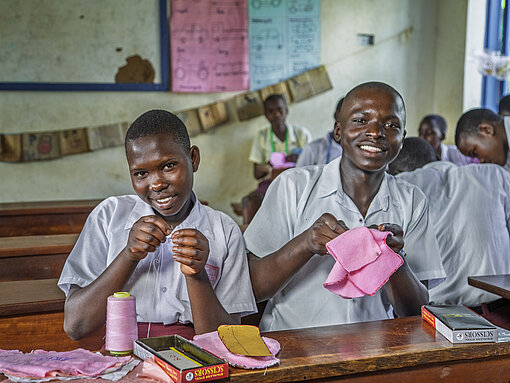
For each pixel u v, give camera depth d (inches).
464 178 89.4
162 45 200.1
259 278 59.9
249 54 207.0
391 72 219.3
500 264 88.0
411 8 217.9
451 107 211.6
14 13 190.1
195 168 57.9
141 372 43.5
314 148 171.5
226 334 47.1
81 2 194.1
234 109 207.5
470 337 49.3
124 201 61.4
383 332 52.4
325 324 62.5
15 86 191.2
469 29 201.0
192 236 50.3
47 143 195.2
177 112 203.5
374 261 51.2
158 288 59.1
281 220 64.4
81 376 42.2
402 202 64.6
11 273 96.4
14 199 195.6
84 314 53.3
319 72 211.9
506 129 101.6
